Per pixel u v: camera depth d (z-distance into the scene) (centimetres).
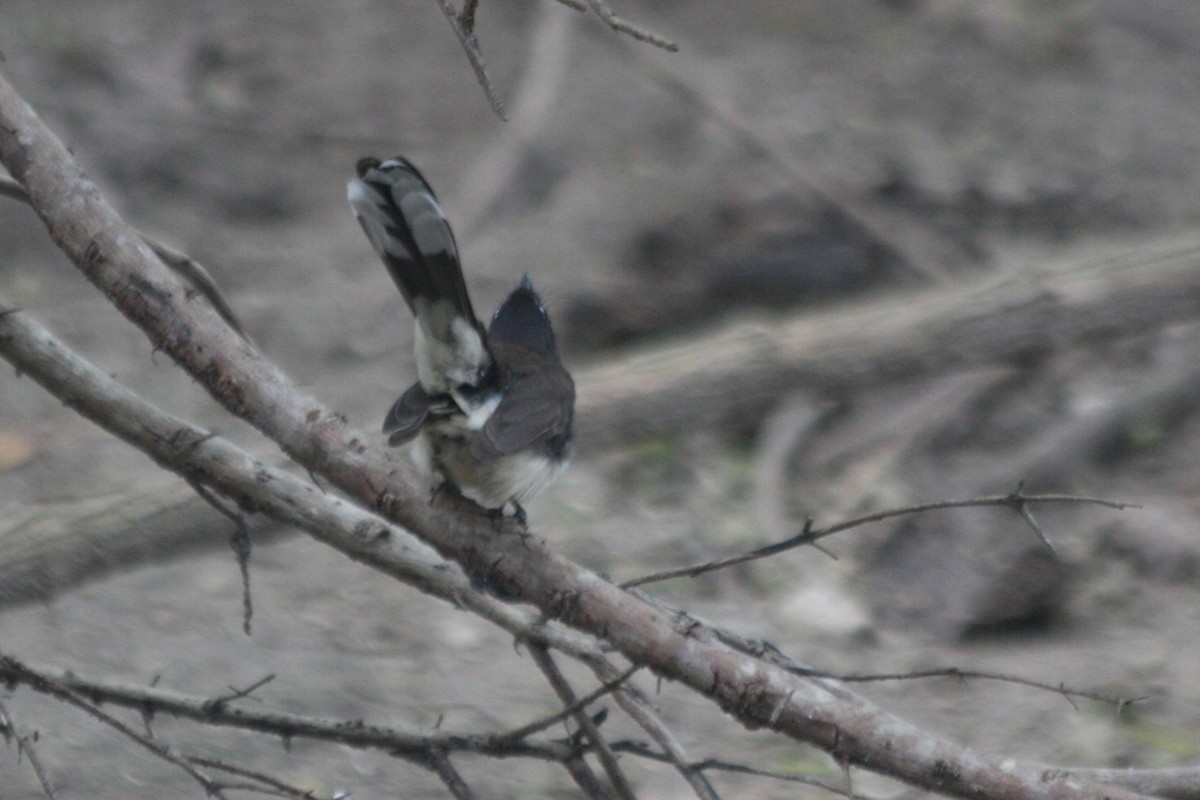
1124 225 1595
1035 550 1071
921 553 1102
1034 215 1602
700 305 1437
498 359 616
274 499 554
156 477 1181
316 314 1430
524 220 1556
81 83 1691
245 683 931
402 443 532
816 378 1237
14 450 1209
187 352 538
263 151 1655
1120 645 1023
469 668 976
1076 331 1248
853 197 1576
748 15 1994
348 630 1007
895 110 1792
